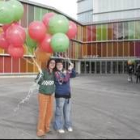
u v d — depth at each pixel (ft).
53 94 28.22
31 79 122.01
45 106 27.25
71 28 27.35
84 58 206.08
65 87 27.68
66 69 28.04
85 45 207.62
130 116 36.94
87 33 206.39
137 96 59.93
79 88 78.13
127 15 248.11
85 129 29.63
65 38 25.52
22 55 27.50
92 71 203.92
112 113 38.81
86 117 35.81
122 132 28.73
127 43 193.98
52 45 25.58
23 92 64.34
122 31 195.42
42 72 27.02
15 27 26.50
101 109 41.93
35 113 38.24
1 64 134.51
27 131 28.81
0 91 66.74
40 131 26.99
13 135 27.22
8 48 27.48
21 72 143.13
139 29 190.90
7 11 25.39
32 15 146.51
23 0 140.05
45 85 27.04
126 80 120.98
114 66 197.77
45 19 26.71
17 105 44.86
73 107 43.32
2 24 27.20
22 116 36.22
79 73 205.98
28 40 27.40
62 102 27.81
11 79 121.29
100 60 201.67
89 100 52.01
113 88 79.05
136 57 191.11
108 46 199.93
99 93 65.00
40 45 26.76
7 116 36.19
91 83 100.37
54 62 27.32
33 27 25.76
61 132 28.04
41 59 28.04
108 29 199.72
